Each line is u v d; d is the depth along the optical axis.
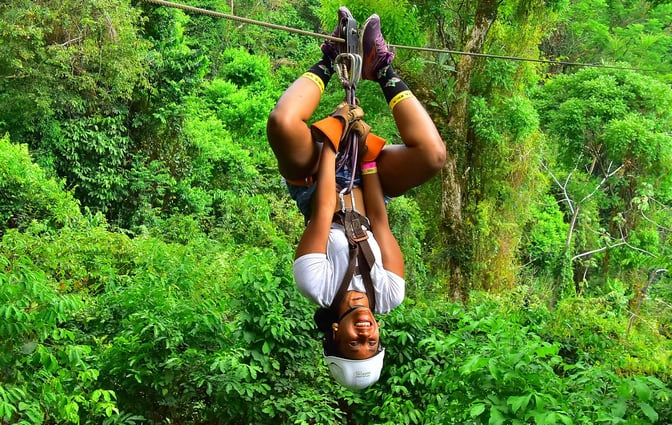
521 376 4.62
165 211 17.58
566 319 10.68
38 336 4.92
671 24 34.75
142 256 11.16
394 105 3.56
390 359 7.44
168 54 18.39
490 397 4.55
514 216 18.23
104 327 7.36
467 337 6.93
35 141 15.47
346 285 3.14
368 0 15.95
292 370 6.86
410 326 7.55
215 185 20.00
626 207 22.80
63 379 5.30
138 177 17.02
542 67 18.86
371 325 3.12
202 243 13.96
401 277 3.29
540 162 19.17
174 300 7.12
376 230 3.37
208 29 30.70
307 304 7.09
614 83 21.05
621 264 21.25
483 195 17.59
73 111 15.88
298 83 3.48
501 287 17.50
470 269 16.66
